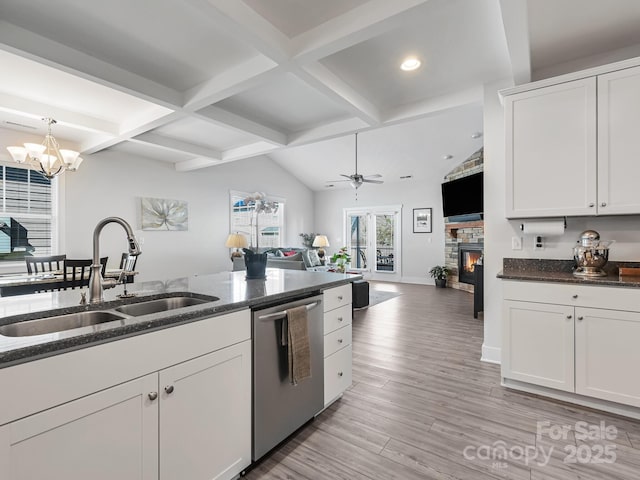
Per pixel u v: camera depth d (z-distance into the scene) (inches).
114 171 210.4
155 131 175.2
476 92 118.6
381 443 73.0
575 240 103.0
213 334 57.0
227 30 76.6
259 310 66.1
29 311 54.0
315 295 82.0
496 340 118.0
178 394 51.6
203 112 133.4
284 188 347.9
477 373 109.5
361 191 361.1
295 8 77.4
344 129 152.9
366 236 361.1
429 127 235.5
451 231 292.0
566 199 92.8
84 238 196.2
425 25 84.7
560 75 100.3
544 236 107.3
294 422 74.1
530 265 109.5
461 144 251.1
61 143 184.1
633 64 84.0
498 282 116.0
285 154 316.5
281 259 240.4
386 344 139.4
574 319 86.6
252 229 307.9
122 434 44.8
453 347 135.3
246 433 63.2
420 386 100.3
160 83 114.3
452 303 223.9
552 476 62.4
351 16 78.5
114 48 93.8
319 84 104.8
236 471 61.2
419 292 268.8
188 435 53.1
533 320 92.5
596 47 95.8
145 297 67.8
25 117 150.5
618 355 81.4
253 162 310.3
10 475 35.1
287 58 88.4
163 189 237.3
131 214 218.5
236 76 103.9
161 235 235.6
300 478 62.5
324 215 387.9
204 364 55.4
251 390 64.4
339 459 67.9
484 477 62.2
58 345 38.4
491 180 115.6
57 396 38.7
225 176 283.0
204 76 110.1
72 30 85.5
